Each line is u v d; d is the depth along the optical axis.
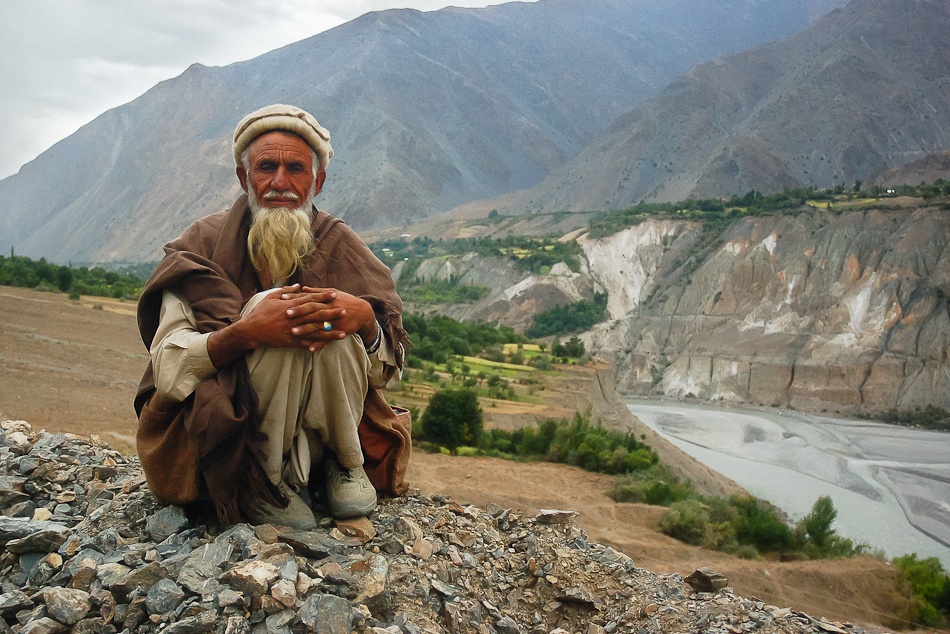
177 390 4.86
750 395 123.38
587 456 50.12
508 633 5.37
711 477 63.44
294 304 4.66
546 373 89.31
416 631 4.63
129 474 6.83
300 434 5.31
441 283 186.88
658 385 133.12
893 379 117.50
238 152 5.51
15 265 71.69
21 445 7.29
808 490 63.50
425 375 73.81
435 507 6.65
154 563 4.42
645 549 34.75
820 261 143.25
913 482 67.88
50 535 4.87
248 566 4.30
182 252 5.21
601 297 163.75
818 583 33.16
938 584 33.53
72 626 4.16
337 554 4.98
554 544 6.62
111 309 61.09
